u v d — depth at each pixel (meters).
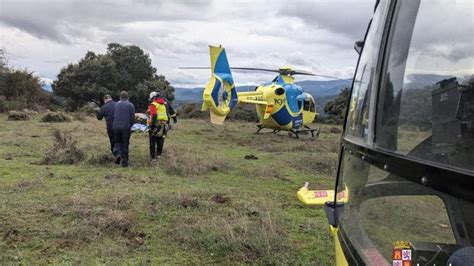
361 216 1.88
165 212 5.94
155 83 47.31
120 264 4.28
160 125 10.56
